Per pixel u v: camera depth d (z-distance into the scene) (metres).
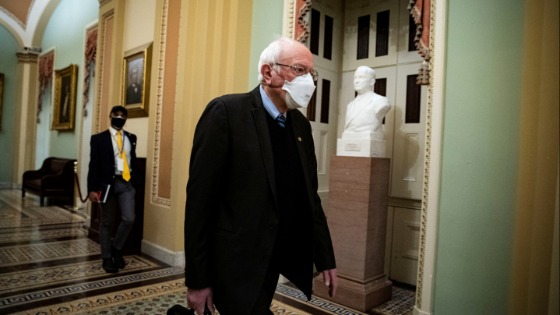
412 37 4.01
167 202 4.59
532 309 2.08
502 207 2.62
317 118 4.29
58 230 5.96
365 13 4.41
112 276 3.90
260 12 4.36
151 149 4.92
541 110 2.15
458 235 2.82
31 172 9.47
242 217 1.46
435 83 2.92
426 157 2.98
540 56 2.33
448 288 2.86
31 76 11.36
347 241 3.41
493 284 2.65
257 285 1.43
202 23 4.45
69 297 3.28
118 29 6.15
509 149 2.60
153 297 3.35
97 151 3.94
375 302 3.37
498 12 2.69
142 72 5.56
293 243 1.67
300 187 1.64
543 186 2.11
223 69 4.42
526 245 2.24
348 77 4.51
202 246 1.45
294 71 1.53
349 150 3.51
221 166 1.46
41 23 11.01
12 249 4.74
